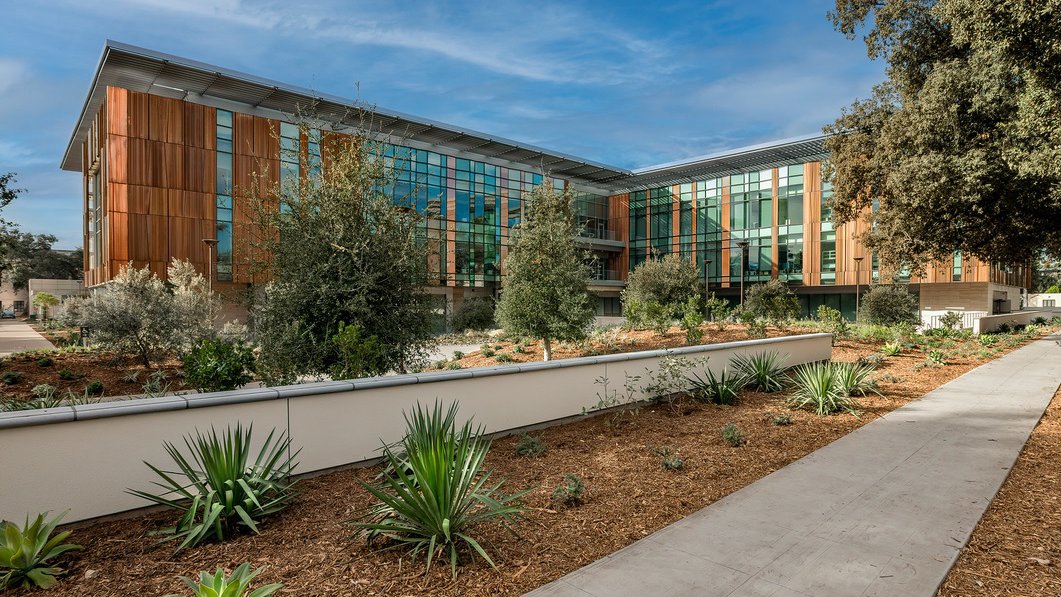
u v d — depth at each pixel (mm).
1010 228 14797
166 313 12766
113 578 3088
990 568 3205
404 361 8781
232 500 3613
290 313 8055
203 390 7031
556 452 5652
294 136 31516
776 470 5051
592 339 18359
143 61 25172
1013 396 8656
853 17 17750
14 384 10617
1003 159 12055
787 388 9258
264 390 4613
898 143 15648
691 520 3895
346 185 8469
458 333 30188
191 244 28656
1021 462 5293
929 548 3428
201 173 28984
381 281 8469
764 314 24969
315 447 4867
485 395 6086
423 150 36969
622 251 49188
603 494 4445
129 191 27156
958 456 5438
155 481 4074
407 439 4398
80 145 41344
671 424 6863
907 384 9789
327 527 3764
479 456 3748
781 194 39594
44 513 3537
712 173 42719
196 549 3443
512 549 3447
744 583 3000
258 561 3277
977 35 11234
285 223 8266
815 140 34344
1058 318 37969
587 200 47844
